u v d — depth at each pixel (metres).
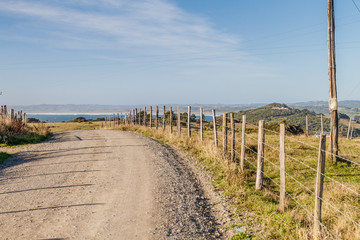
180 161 12.70
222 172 10.18
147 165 11.69
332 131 11.29
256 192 8.12
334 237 5.21
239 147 13.79
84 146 17.22
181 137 18.09
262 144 8.20
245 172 9.76
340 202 7.08
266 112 172.38
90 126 56.78
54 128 52.72
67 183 9.07
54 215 6.41
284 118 154.50
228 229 5.97
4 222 6.00
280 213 6.64
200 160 12.48
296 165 11.04
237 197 7.82
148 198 7.65
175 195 7.95
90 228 5.73
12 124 20.59
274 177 9.62
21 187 8.64
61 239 5.22
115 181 9.30
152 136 22.58
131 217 6.34
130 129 30.64
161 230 5.69
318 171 5.32
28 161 12.65
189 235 5.54
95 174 10.25
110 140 20.20
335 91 11.30
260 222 6.22
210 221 6.39
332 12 11.27
